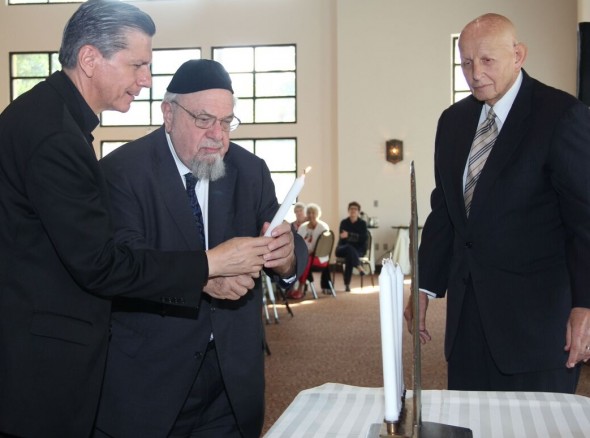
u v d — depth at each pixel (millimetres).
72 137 1363
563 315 1930
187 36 13406
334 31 13023
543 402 1443
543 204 1942
